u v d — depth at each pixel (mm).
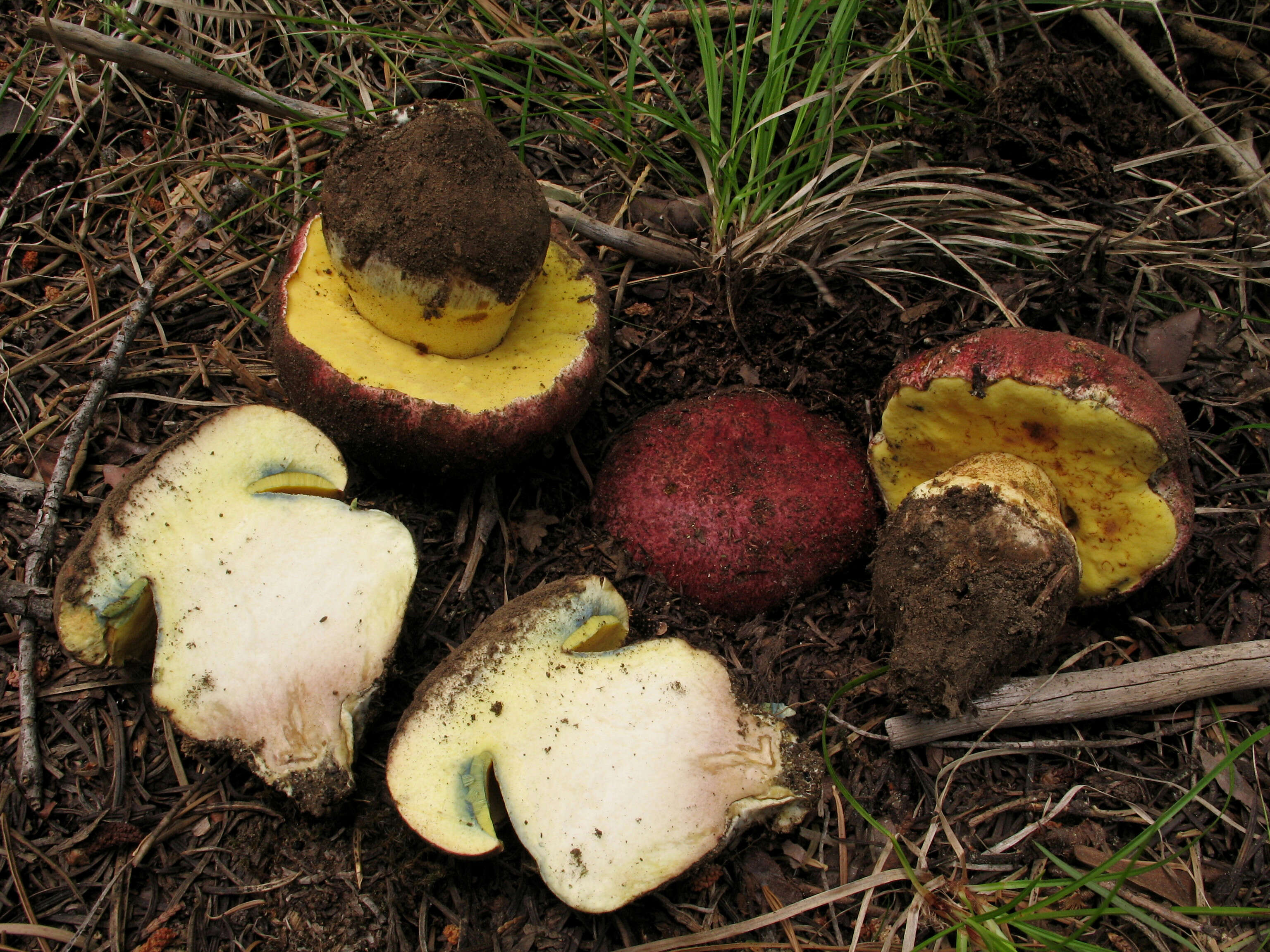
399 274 379
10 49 522
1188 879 375
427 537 436
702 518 425
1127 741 401
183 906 366
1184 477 383
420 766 359
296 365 393
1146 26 543
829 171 467
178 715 366
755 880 378
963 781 397
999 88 484
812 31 527
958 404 385
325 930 363
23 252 486
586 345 418
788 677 418
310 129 525
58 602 368
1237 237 483
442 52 523
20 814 375
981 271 481
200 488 387
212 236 500
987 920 345
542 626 377
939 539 372
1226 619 427
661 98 532
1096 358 366
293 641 371
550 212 439
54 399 451
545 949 363
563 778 358
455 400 394
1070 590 371
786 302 489
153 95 522
